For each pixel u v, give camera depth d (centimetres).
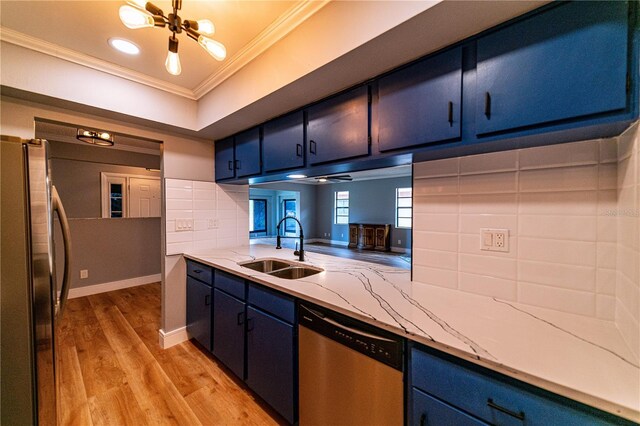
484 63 102
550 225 111
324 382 129
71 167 356
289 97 164
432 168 145
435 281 145
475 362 81
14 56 155
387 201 811
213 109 212
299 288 144
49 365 104
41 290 101
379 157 138
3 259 95
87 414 163
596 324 98
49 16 137
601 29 79
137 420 160
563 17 85
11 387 97
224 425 157
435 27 100
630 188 86
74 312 318
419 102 121
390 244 797
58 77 169
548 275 111
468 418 84
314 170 190
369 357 110
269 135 205
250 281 176
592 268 102
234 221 293
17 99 170
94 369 208
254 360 172
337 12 122
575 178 105
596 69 80
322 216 992
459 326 98
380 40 108
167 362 218
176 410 168
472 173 131
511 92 96
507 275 122
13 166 97
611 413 63
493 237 125
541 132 92
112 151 387
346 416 119
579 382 68
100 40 158
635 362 76
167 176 241
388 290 140
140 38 156
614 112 78
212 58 174
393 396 103
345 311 117
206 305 223
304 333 139
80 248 375
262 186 834
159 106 213
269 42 155
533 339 88
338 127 156
